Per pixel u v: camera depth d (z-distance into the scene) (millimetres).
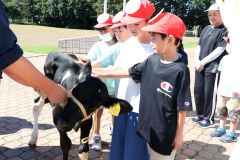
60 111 2600
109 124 4961
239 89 2633
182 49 3598
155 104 2531
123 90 2977
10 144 4121
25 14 52094
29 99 6320
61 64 3156
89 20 50750
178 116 2504
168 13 2496
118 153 3053
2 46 1438
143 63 2678
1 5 1454
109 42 3971
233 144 4414
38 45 16703
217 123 5238
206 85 4926
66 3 49531
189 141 4480
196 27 46062
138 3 2803
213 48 4805
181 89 2402
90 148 4047
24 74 1565
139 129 2680
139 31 2842
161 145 2549
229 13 2189
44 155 3863
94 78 2734
